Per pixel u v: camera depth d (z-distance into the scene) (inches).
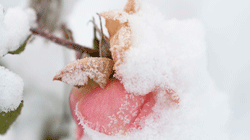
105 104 9.2
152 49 8.9
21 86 9.7
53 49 10.3
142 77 9.0
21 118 9.7
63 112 10.2
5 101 9.4
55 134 10.0
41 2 10.2
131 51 8.9
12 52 9.9
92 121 9.3
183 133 9.3
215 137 9.7
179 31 9.6
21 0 10.2
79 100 9.6
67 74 9.1
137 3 9.5
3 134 9.5
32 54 10.2
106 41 9.6
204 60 9.7
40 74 10.2
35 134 9.8
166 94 9.2
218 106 10.0
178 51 9.3
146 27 9.2
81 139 10.0
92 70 9.1
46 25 10.3
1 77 9.5
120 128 9.2
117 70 9.0
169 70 9.0
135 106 9.2
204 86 9.7
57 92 10.3
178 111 9.3
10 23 9.8
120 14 9.1
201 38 9.7
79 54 10.4
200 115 9.4
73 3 10.4
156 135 9.2
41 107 10.0
